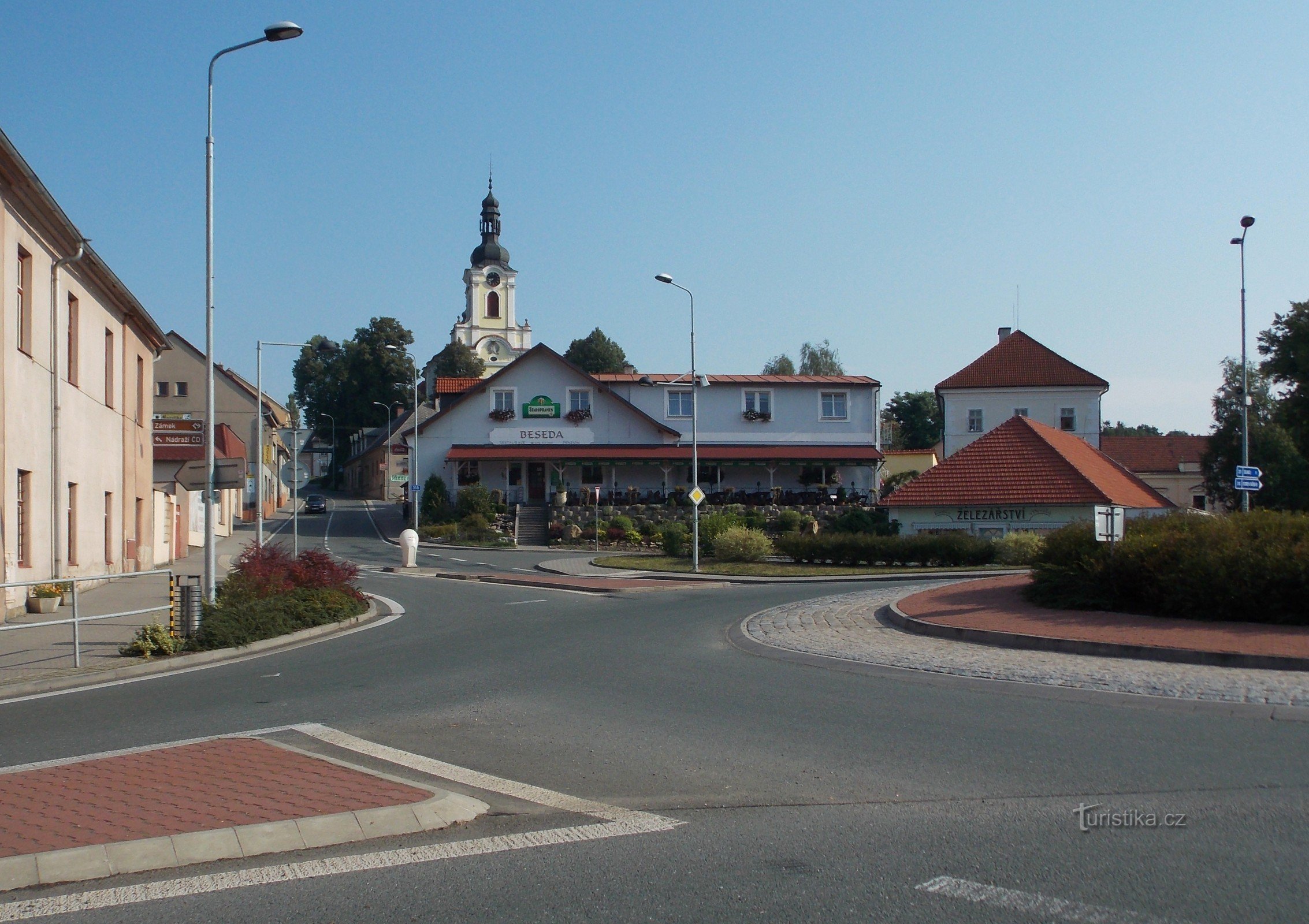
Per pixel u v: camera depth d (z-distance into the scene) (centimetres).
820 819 659
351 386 10856
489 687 1175
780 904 514
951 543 3294
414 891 542
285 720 1004
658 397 5891
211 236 1877
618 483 5791
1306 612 1387
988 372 6638
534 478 5775
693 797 716
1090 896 519
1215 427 6156
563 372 5778
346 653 1541
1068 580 1656
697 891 536
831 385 5900
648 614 1989
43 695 1218
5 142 1831
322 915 512
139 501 3291
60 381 2303
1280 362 4512
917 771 774
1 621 1884
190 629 1570
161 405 6606
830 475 5850
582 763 814
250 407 6769
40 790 713
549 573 3438
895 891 530
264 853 604
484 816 679
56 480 2269
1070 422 6525
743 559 3700
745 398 5875
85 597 2377
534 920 500
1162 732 889
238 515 6619
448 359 11206
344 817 646
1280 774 743
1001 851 589
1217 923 484
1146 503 3947
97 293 2652
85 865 573
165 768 771
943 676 1210
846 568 3356
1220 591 1445
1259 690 1050
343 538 5394
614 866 577
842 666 1312
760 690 1137
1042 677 1164
